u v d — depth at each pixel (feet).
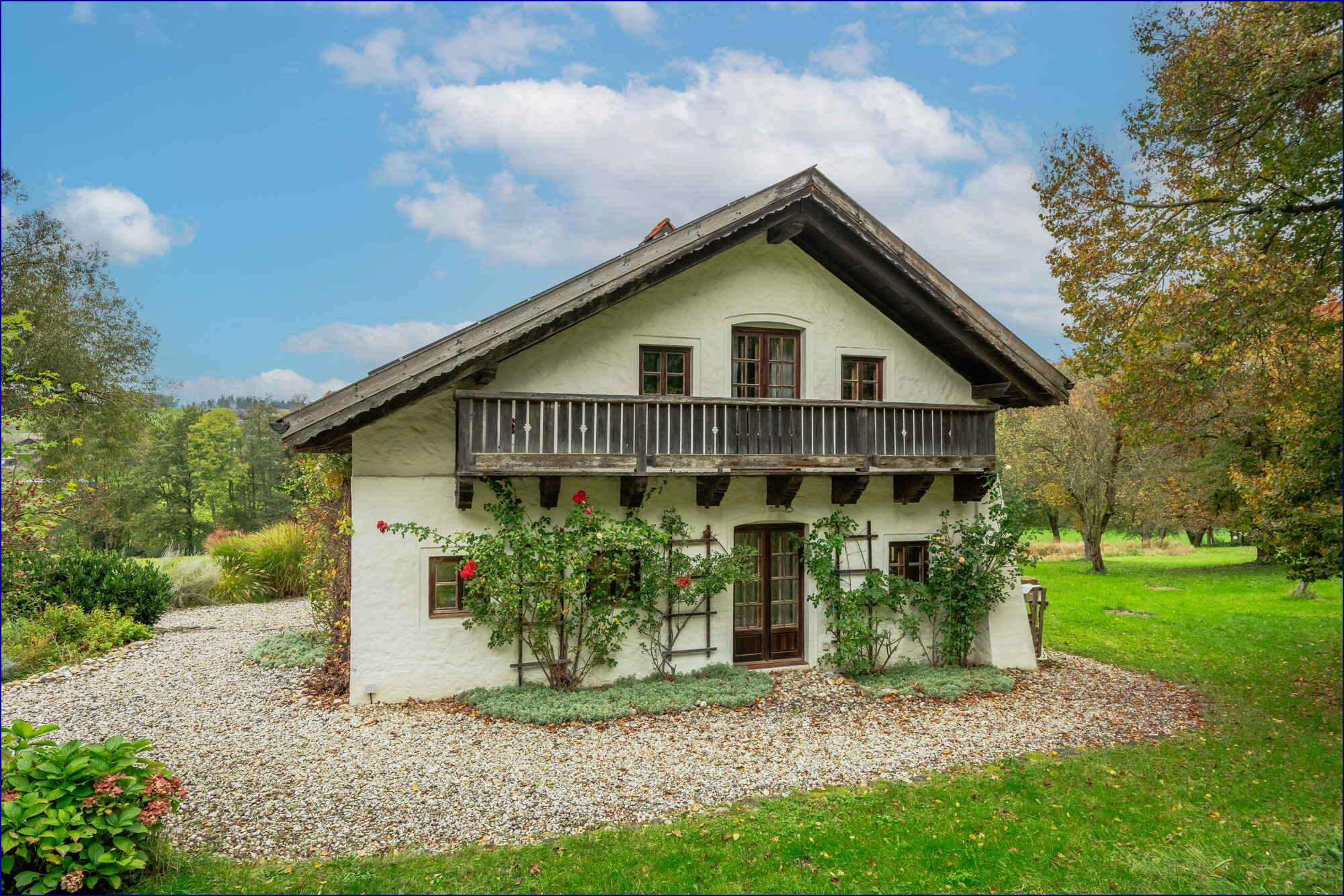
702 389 34.14
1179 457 79.46
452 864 16.84
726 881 16.39
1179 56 35.53
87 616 39.70
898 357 37.68
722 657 33.99
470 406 28.50
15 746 15.37
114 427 72.18
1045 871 17.13
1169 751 25.38
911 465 34.14
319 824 18.84
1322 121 31.48
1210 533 123.95
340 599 32.01
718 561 33.01
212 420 140.15
